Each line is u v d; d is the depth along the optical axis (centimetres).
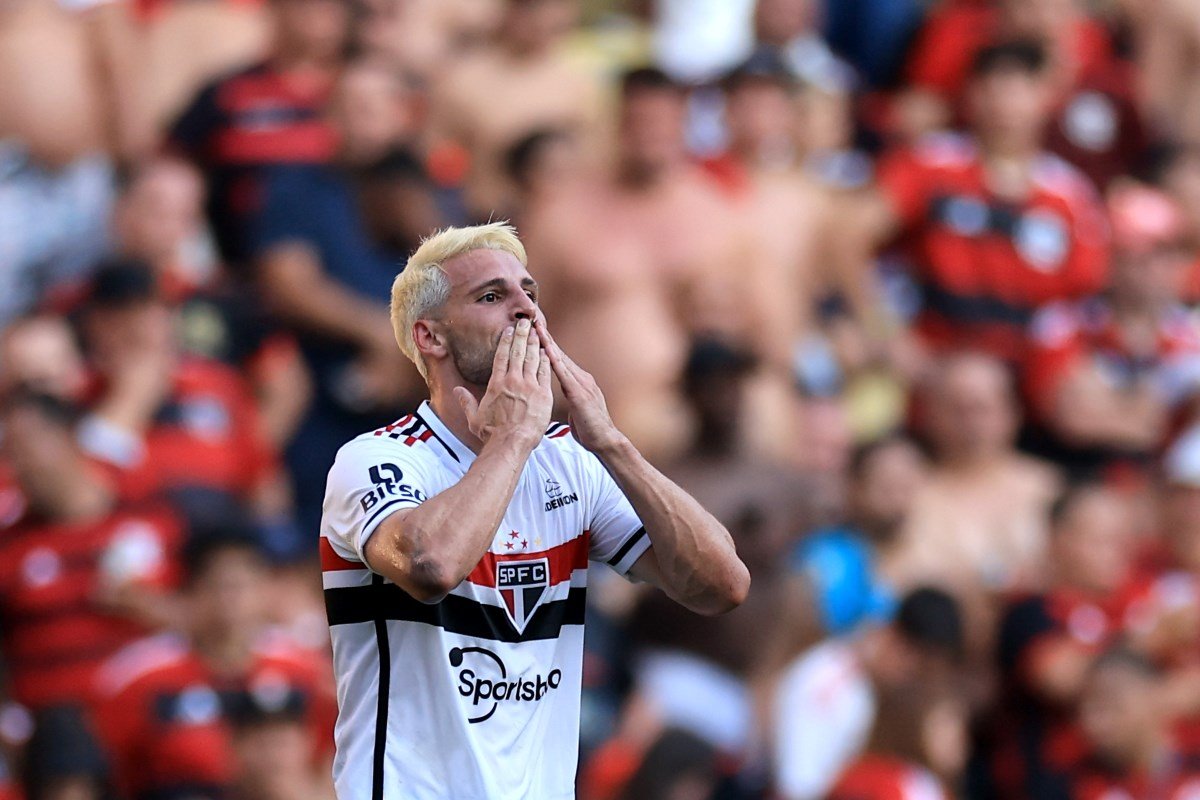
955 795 2458
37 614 2509
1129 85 3588
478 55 3111
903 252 3136
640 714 2472
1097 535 2753
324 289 2811
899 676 2419
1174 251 3391
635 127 2878
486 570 1235
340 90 2898
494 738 1233
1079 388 3083
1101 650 2675
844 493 2775
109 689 2458
